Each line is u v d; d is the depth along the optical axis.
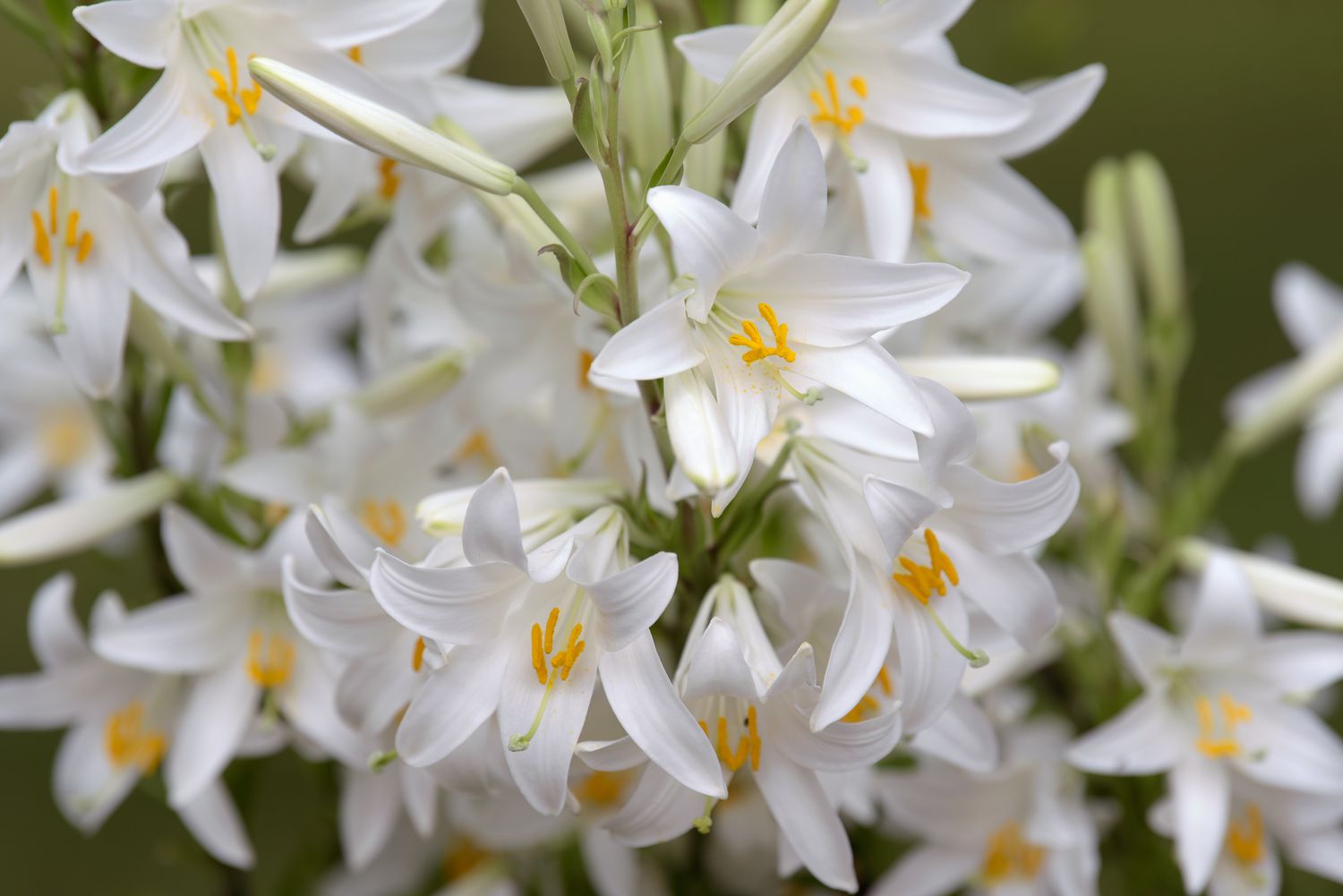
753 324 0.68
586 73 0.84
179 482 0.82
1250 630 0.79
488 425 0.81
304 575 0.79
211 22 0.74
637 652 0.68
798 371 0.68
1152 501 0.86
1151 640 0.79
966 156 0.77
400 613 0.67
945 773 0.81
